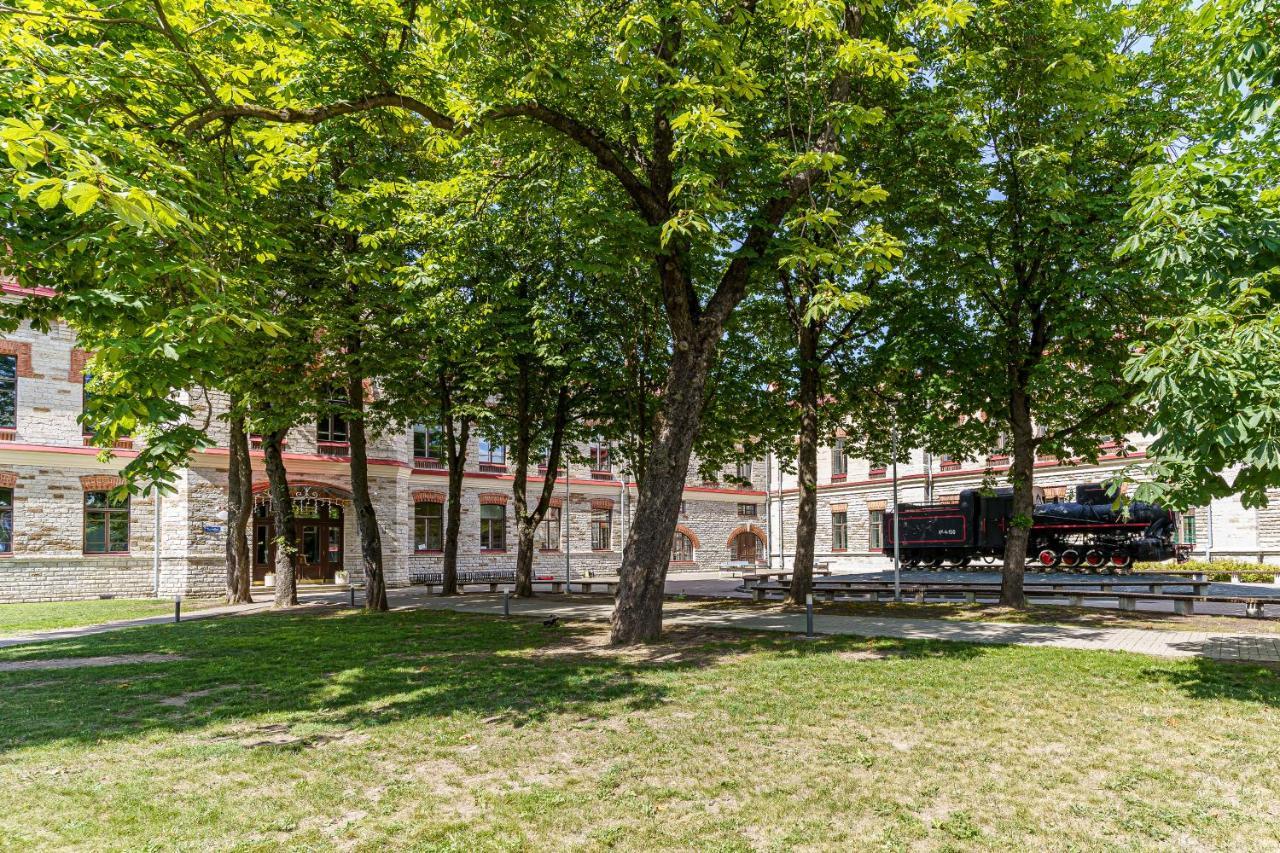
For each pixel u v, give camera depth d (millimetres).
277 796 5355
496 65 10586
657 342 19031
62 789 5461
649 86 10484
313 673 10016
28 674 10344
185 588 26016
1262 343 6328
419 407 20047
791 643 11859
